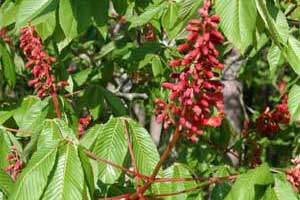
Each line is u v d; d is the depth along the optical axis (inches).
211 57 115.4
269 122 206.4
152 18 190.2
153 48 213.2
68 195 117.0
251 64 262.7
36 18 140.4
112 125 137.9
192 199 145.3
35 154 119.8
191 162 221.3
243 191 122.0
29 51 169.2
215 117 120.3
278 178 125.0
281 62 172.6
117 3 175.5
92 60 290.8
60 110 171.6
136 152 137.5
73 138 124.1
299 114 152.1
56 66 205.3
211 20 115.6
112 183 138.3
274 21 131.9
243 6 120.9
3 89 246.5
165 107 123.6
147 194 137.9
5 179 131.0
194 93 119.3
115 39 254.1
